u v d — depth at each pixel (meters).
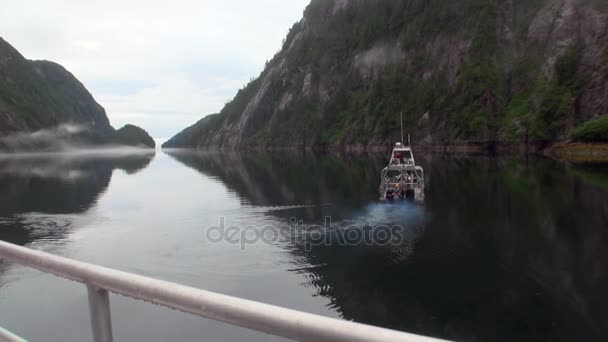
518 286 12.88
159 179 50.41
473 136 87.25
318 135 138.75
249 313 1.37
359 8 170.50
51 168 74.31
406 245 17.56
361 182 39.41
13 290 11.23
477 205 26.06
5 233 21.02
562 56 77.06
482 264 15.01
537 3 100.81
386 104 116.94
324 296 12.33
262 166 67.81
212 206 28.48
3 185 44.38
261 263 15.38
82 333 9.03
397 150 30.33
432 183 36.47
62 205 30.34
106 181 48.94
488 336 9.84
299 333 1.26
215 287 13.09
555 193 29.30
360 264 15.19
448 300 11.88
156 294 1.58
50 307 10.08
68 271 1.84
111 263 15.69
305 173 51.06
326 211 25.48
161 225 22.47
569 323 10.45
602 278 13.26
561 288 12.58
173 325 8.99
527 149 77.12
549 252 16.31
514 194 29.53
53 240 19.50
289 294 12.53
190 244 18.11
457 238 18.52
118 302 10.27
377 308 11.32
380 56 138.25
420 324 10.73
